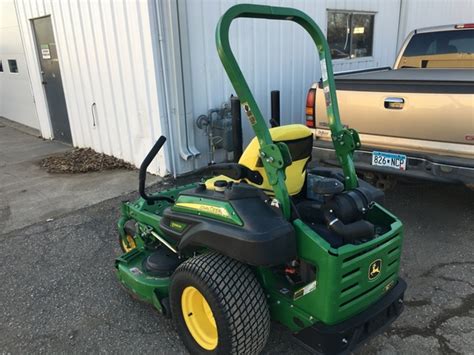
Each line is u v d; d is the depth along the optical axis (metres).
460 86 3.44
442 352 2.49
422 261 3.50
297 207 2.52
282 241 2.01
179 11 5.21
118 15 5.68
